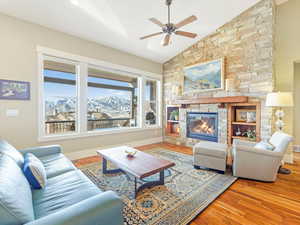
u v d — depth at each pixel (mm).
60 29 3162
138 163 2080
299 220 1578
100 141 3877
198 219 1588
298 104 4184
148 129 4992
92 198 971
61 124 3586
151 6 2906
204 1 3062
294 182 2404
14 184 947
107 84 4738
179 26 2482
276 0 3307
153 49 4426
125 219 1574
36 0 2473
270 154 2340
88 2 2637
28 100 2879
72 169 1852
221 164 2680
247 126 3727
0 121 2625
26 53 2836
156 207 1764
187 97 4656
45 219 773
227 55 3820
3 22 2619
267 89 3219
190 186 2240
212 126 4168
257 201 1903
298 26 3223
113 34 3531
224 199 1944
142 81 4816
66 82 3672
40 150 2199
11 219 727
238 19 3615
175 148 4422
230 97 3592
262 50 3287
